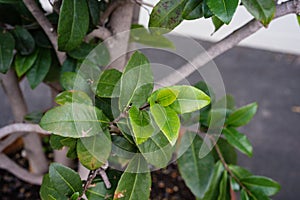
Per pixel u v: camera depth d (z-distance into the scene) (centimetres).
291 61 218
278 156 173
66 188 66
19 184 129
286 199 158
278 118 189
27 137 116
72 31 69
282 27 218
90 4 75
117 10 81
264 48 224
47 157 134
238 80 204
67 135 60
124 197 63
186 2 63
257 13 58
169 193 128
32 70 87
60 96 65
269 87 203
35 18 82
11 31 83
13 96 106
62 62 85
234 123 90
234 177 92
